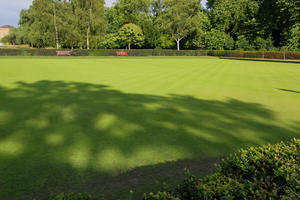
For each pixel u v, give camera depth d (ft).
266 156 8.20
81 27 156.66
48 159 13.61
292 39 131.85
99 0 155.02
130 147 15.42
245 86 37.99
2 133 17.35
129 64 76.13
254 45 151.74
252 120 21.24
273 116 22.50
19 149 14.85
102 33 161.99
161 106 25.17
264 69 66.28
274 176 7.00
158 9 188.85
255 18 159.53
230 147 15.64
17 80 39.60
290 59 123.34
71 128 18.56
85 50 129.90
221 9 169.58
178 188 7.16
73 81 39.65
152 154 14.47
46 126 18.89
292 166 7.39
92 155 14.21
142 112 22.94
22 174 11.98
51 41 147.64
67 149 14.97
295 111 24.23
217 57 146.72
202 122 20.49
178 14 166.30
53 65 66.95
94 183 11.28
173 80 42.55
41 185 11.06
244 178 7.45
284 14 138.82
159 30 179.93
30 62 75.87
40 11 141.38
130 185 11.10
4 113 21.91
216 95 30.99
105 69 59.16
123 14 193.36
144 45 193.26
